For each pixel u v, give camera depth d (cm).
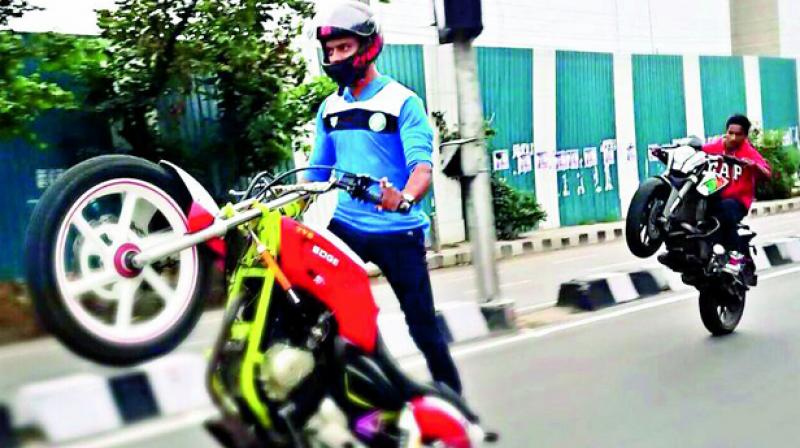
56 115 1141
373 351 343
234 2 1102
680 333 719
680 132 2244
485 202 736
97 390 487
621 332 727
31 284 315
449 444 346
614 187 2044
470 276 1290
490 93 1734
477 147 727
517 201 1645
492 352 662
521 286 1110
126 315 335
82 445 455
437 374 413
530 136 1823
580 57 1948
